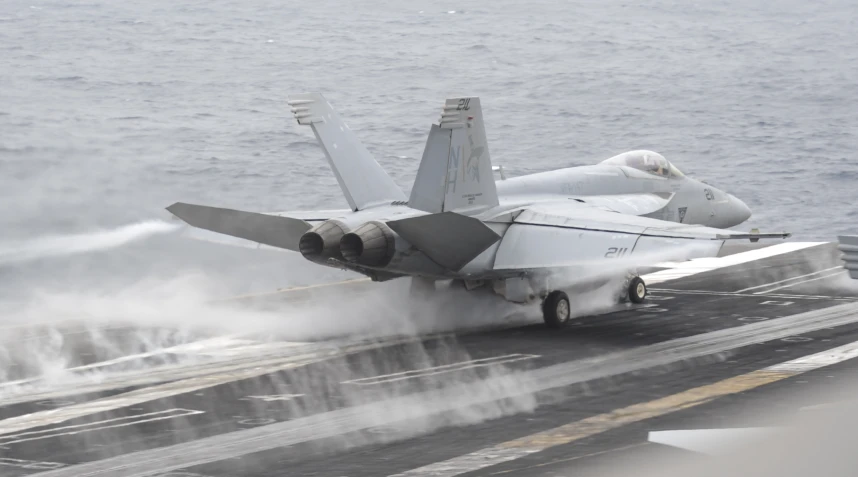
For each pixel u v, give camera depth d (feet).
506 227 273.33
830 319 277.64
